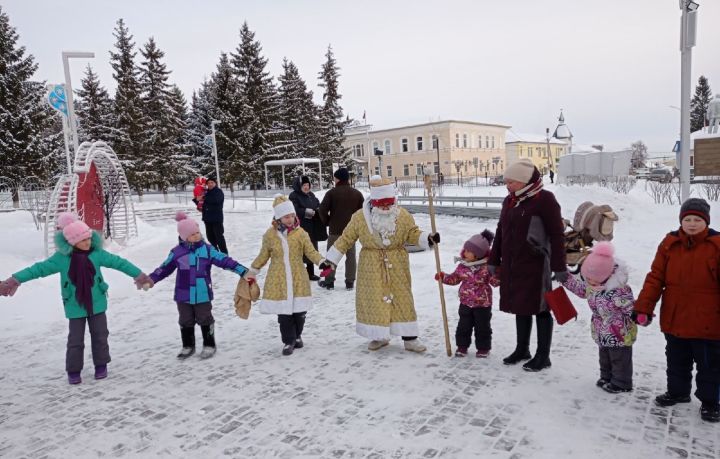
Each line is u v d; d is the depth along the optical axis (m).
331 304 7.05
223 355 5.19
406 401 3.81
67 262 4.55
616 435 3.16
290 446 3.25
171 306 7.55
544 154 74.31
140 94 40.78
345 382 4.25
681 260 3.31
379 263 4.86
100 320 4.69
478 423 3.40
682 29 7.48
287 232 5.16
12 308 7.38
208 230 11.37
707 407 3.30
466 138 62.62
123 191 15.32
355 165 53.75
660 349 4.62
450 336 5.41
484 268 4.63
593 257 3.71
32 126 31.41
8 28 32.09
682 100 7.64
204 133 52.28
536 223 4.06
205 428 3.57
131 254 12.74
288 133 47.38
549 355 4.43
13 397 4.32
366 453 3.11
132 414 3.87
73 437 3.54
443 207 19.75
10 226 18.19
